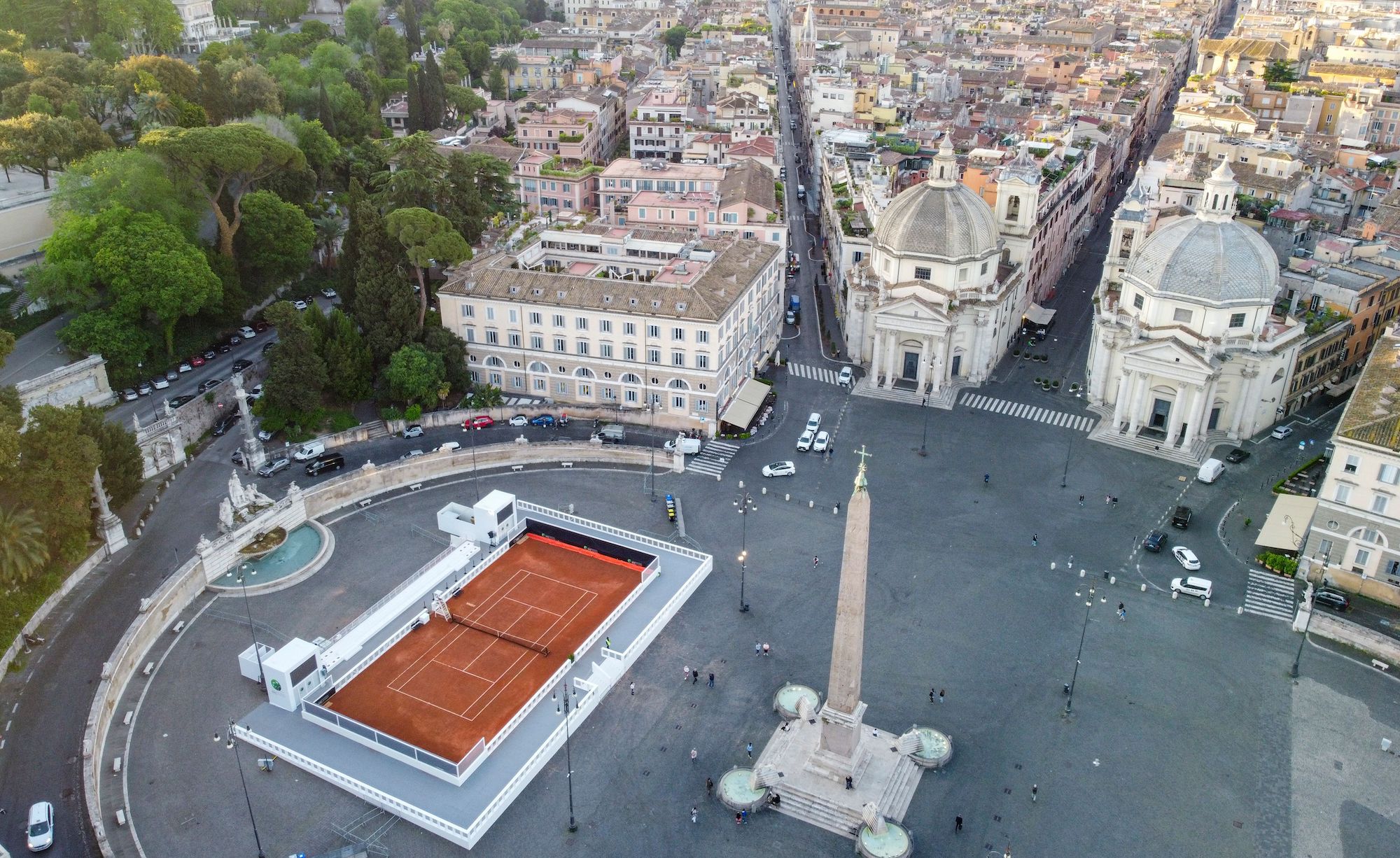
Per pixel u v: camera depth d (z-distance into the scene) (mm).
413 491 135625
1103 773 92375
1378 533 113250
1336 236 180500
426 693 100938
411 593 113438
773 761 92875
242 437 143500
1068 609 113438
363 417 150375
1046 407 158875
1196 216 145625
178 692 100812
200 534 122750
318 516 129500
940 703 100000
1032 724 97812
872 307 168375
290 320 140125
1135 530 127875
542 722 97625
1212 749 95000
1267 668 104938
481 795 89188
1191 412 143750
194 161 158750
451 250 152000
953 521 129250
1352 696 101250
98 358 142125
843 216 192625
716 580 118500
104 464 119938
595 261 170250
